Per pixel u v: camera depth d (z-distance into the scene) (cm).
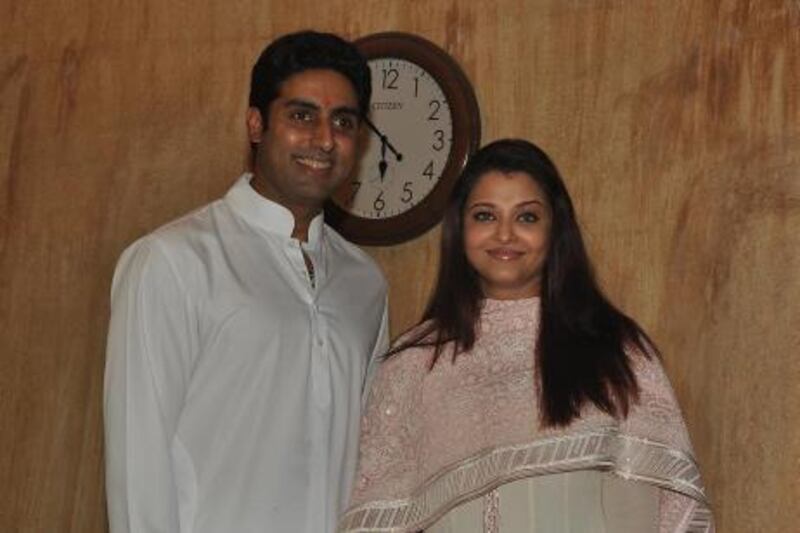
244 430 366
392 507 360
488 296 366
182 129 521
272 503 366
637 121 450
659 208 445
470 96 467
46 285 539
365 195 479
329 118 375
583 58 459
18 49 549
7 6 554
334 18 499
